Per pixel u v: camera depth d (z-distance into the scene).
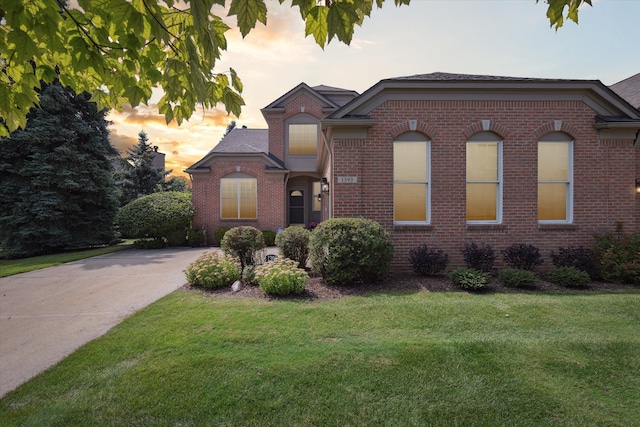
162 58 2.32
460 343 3.63
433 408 2.63
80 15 1.87
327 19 1.86
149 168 24.36
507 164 7.60
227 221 15.50
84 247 15.78
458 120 7.58
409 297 5.59
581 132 7.59
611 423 2.46
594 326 4.24
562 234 7.58
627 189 7.59
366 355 3.41
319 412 2.59
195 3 1.55
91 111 15.99
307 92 17.05
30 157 13.88
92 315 5.14
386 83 7.38
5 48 2.02
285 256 7.86
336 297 5.68
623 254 6.58
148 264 9.95
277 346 3.68
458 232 7.57
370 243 6.27
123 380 3.05
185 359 3.39
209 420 2.52
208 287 6.39
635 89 9.60
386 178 7.54
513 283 6.18
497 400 2.71
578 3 2.17
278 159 16.86
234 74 2.48
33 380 3.14
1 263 11.30
